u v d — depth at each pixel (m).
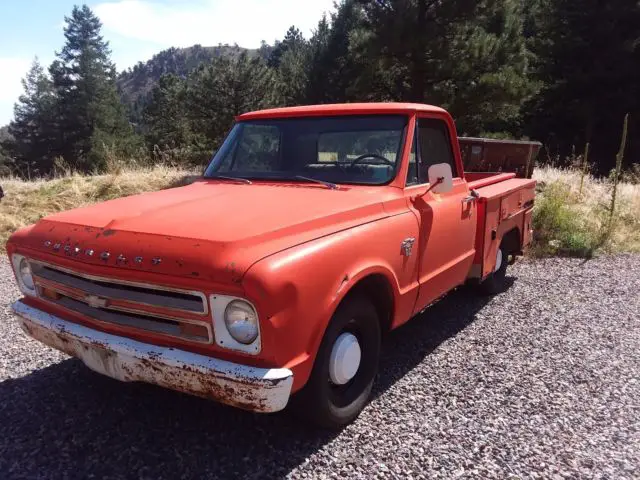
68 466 2.93
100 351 2.97
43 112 54.84
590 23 26.95
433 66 17.80
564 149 28.16
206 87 38.16
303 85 37.41
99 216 3.28
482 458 3.02
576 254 8.29
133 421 3.38
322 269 2.84
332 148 4.07
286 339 2.62
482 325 5.13
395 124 4.00
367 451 3.08
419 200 3.95
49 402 3.60
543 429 3.31
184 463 2.97
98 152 43.25
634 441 3.20
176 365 2.68
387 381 3.94
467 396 3.72
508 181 6.31
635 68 26.58
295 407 3.06
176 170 12.95
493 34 18.33
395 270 3.54
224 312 2.60
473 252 4.90
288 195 3.58
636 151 26.55
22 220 9.28
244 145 4.43
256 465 2.95
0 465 2.93
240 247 2.65
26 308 3.40
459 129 19.14
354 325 3.32
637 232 9.45
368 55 18.31
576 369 4.16
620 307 5.71
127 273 2.78
